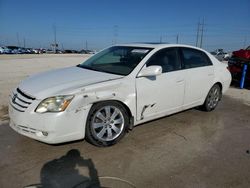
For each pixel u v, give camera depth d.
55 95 3.27
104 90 3.59
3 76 10.78
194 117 5.36
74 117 3.35
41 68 15.55
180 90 4.72
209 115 5.56
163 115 4.58
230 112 5.91
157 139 4.12
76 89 3.38
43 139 3.29
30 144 3.76
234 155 3.66
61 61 24.67
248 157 3.62
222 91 5.96
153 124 4.82
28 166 3.17
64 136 3.34
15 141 3.84
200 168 3.27
